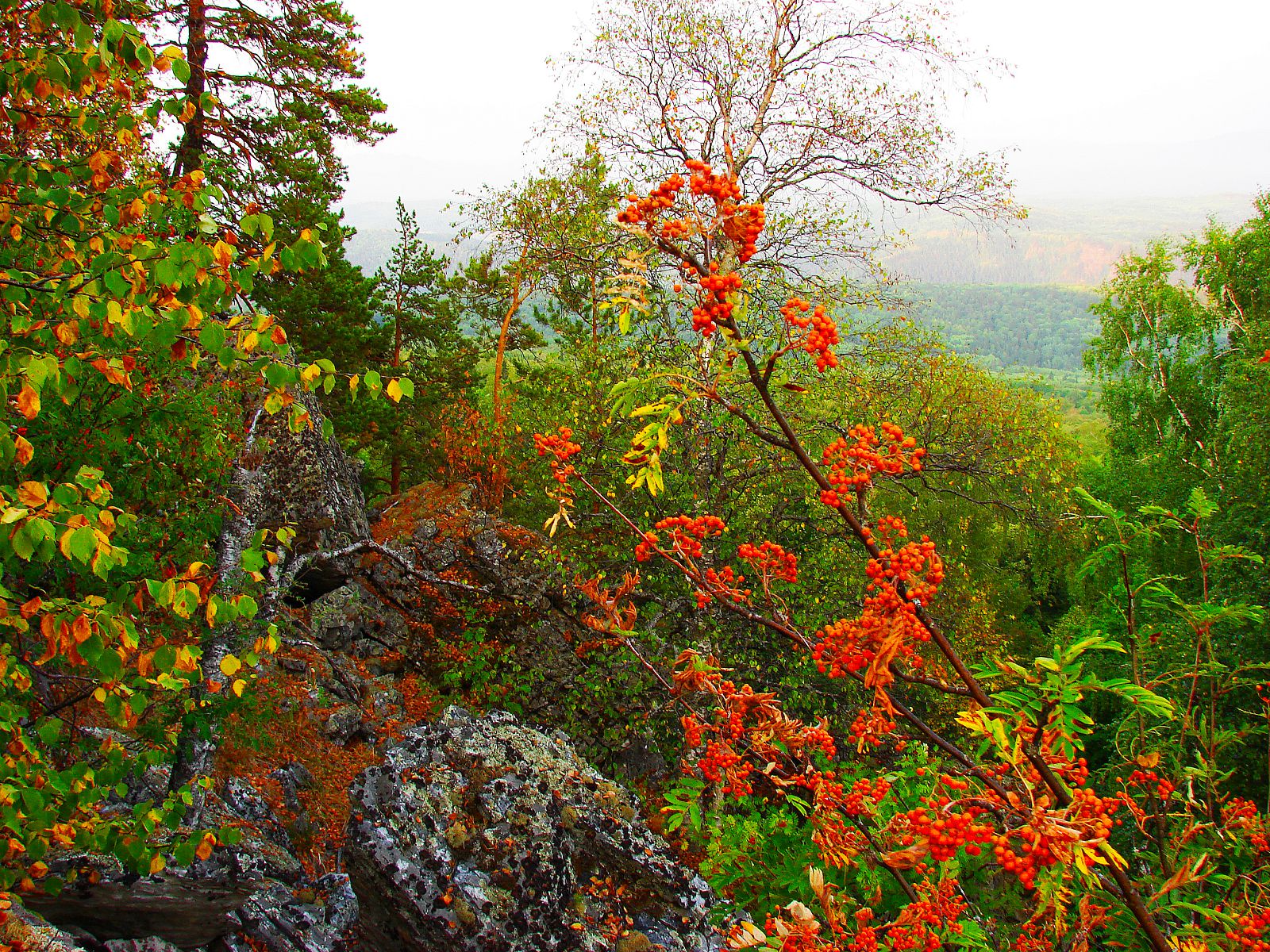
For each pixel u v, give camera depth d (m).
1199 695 3.80
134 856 3.46
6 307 3.33
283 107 13.47
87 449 5.09
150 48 3.35
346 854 5.64
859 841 2.51
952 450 12.91
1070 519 13.68
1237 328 21.88
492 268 22.25
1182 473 20.66
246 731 7.35
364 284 18.25
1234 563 12.70
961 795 1.88
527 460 14.90
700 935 5.63
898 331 12.45
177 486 6.50
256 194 12.81
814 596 10.95
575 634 13.45
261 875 6.08
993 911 4.16
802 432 10.40
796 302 1.92
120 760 3.60
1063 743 1.87
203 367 6.21
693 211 1.84
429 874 5.47
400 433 21.59
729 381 2.01
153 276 3.09
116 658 2.93
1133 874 3.34
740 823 6.01
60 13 3.11
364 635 13.87
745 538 10.88
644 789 12.05
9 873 3.35
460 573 14.07
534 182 12.95
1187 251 23.72
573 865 5.81
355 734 11.38
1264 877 3.04
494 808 5.92
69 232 3.47
